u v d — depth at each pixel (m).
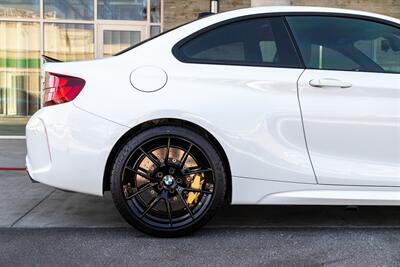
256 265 3.59
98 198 5.38
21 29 10.21
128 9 10.26
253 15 4.20
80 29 10.27
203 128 3.95
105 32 10.30
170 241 4.05
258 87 4.00
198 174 4.05
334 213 4.87
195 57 4.07
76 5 10.23
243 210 4.98
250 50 4.12
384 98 4.03
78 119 3.91
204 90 3.96
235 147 3.95
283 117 3.98
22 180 6.22
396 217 4.73
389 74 4.10
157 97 3.93
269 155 3.97
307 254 3.80
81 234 4.21
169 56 4.05
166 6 9.69
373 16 4.25
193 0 9.64
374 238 4.14
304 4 9.49
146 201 4.06
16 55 10.25
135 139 3.94
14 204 5.14
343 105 4.00
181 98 3.93
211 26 4.16
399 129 4.03
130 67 4.00
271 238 4.14
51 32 10.25
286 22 4.20
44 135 3.97
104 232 4.26
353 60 4.14
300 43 4.16
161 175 4.03
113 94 3.93
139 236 4.16
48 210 4.93
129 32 10.31
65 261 3.64
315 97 4.01
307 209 5.01
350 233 4.27
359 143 4.02
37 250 3.85
